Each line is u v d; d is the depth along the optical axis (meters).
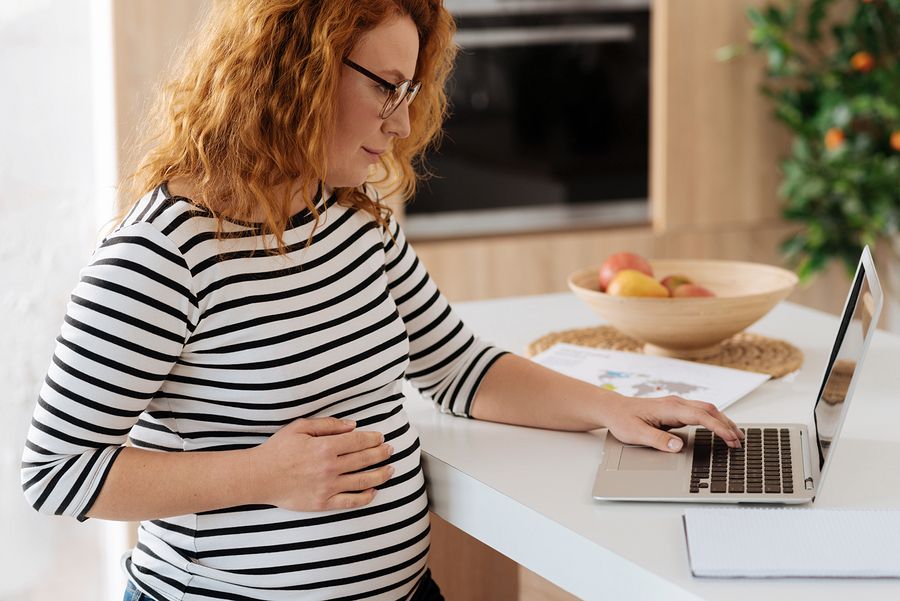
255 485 1.11
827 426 1.21
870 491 1.17
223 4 1.18
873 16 3.22
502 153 3.14
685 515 1.07
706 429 1.34
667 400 1.33
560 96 3.16
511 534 1.18
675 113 3.26
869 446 1.31
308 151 1.14
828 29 3.38
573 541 1.08
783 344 1.73
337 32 1.12
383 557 1.21
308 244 1.20
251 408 1.16
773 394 1.51
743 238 3.46
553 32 3.11
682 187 3.32
